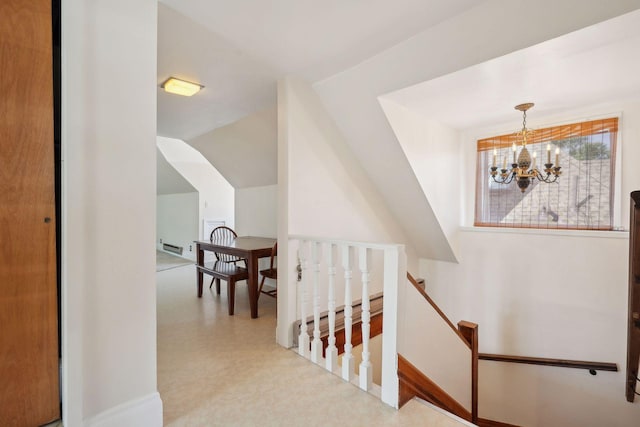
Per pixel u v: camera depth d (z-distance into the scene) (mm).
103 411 1397
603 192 2832
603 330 2850
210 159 4781
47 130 1317
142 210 1492
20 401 1289
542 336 3186
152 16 1510
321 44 2006
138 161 1476
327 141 2801
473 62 1905
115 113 1407
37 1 1284
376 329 2848
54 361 1364
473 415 2930
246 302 3715
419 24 1789
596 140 2840
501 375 3447
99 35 1361
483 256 3547
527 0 1524
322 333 2398
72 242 1297
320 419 1609
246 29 1834
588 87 2328
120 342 1438
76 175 1306
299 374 2041
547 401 3205
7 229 1246
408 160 2848
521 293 3305
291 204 2486
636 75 2107
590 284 2900
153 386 1535
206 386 1896
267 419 1605
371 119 2652
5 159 1231
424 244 3826
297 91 2523
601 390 2906
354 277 3121
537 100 2602
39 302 1324
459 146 3641
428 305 2303
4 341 1254
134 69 1458
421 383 1881
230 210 6957
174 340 2588
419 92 2379
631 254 2324
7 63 1222
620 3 1385
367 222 3268
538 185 3199
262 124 3586
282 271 2498
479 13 1664
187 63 2258
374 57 2168
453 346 2643
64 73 1274
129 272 1460
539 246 3176
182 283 4664
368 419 1609
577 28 1531
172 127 3914
